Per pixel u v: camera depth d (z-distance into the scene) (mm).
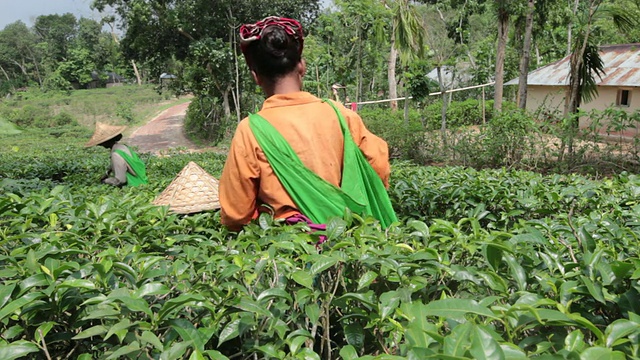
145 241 2627
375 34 22219
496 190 3988
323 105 2621
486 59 31938
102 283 1700
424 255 1777
